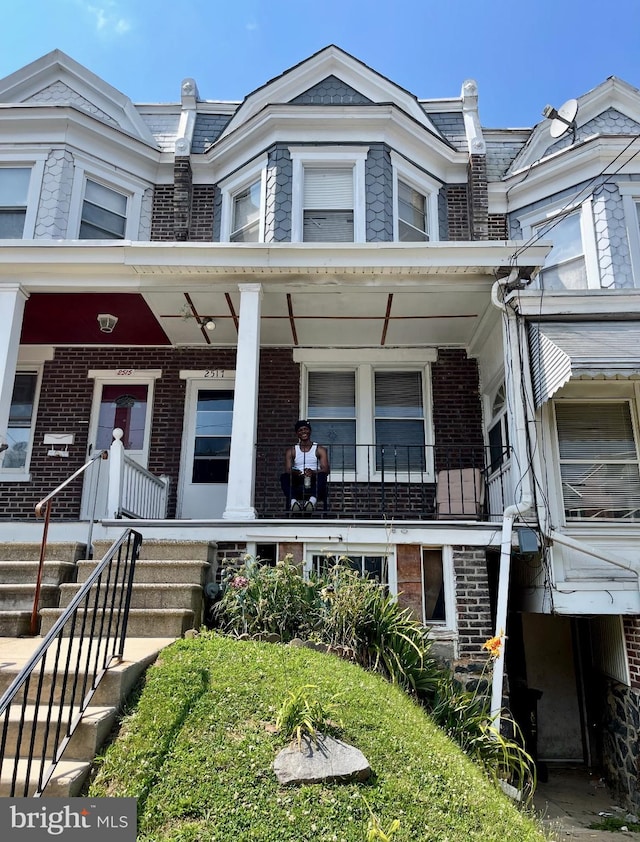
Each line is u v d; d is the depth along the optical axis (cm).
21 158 950
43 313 862
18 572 569
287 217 917
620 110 1033
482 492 807
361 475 930
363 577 596
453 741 456
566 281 939
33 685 388
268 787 309
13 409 962
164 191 1037
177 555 601
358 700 405
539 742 842
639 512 691
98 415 961
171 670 409
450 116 1106
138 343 967
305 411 957
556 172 977
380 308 841
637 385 724
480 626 624
